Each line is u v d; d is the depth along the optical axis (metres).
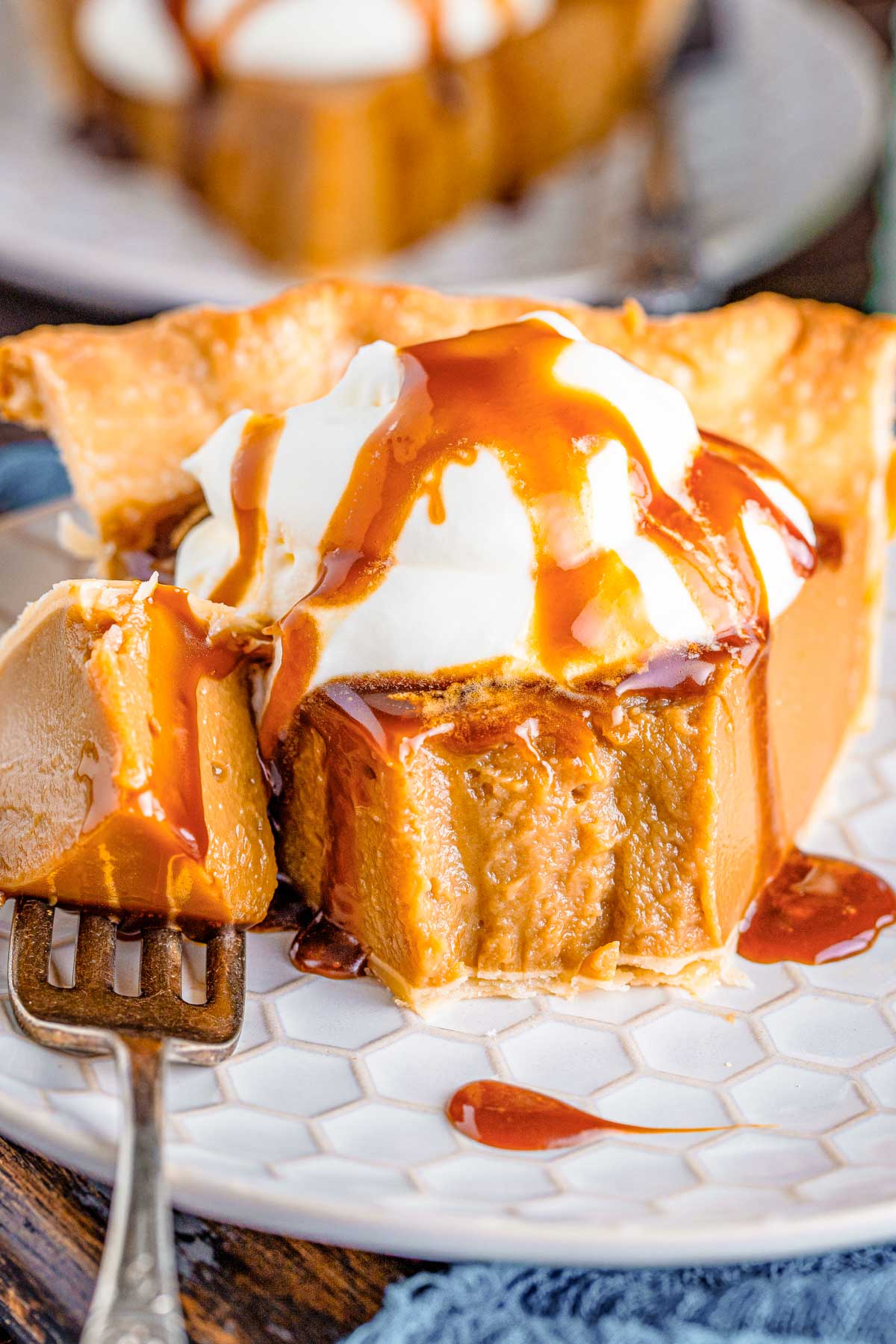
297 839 0.37
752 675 0.36
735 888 0.37
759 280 0.59
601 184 0.61
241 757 0.36
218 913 0.36
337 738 0.36
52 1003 0.34
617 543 0.36
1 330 0.55
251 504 0.37
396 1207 0.32
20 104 0.64
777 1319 0.32
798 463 0.40
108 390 0.39
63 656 0.35
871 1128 0.34
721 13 0.67
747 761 0.37
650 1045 0.35
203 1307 0.32
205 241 0.59
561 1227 0.32
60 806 0.35
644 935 0.36
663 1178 0.33
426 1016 0.36
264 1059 0.35
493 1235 0.32
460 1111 0.34
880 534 0.40
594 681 0.35
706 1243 0.32
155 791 0.34
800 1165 0.34
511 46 0.57
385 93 0.54
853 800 0.39
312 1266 0.33
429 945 0.36
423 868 0.35
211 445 0.38
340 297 0.40
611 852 0.36
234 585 0.37
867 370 0.40
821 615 0.38
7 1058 0.34
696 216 0.58
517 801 0.36
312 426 0.36
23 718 0.36
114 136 0.61
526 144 0.59
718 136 0.62
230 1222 0.32
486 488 0.35
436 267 0.58
